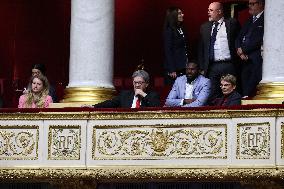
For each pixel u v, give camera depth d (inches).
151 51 1695.4
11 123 1349.7
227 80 1330.0
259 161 1250.0
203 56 1473.9
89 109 1322.6
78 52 1430.9
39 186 1392.7
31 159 1339.8
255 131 1256.2
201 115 1279.5
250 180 1267.2
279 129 1244.5
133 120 1305.4
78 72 1428.4
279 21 1352.1
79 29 1434.5
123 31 1704.0
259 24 1433.3
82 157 1322.6
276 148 1243.2
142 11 1704.0
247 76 1434.5
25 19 1747.0
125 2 1708.9
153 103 1354.6
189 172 1277.1
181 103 1379.2
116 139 1310.3
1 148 1348.4
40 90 1419.8
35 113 1341.0
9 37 1749.5
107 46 1435.8
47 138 1336.1
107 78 1432.1
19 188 1397.6
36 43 1740.9
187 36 1678.2
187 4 1686.8
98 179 1322.6
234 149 1264.8
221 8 1466.5
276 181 1258.6
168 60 1550.2
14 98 1722.4
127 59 1699.1
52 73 1731.1
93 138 1320.1
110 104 1366.9
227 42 1450.5
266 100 1332.4
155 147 1293.1
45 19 1742.1
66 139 1331.2
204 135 1278.3
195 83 1391.5
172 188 1346.0
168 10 1562.5
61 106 1405.0
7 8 1754.4
